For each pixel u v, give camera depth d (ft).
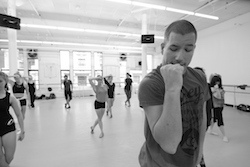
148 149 2.13
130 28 28.12
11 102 5.75
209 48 25.46
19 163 7.34
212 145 8.95
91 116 16.63
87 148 8.86
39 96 33.24
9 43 13.66
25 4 18.49
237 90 20.94
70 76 37.29
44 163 7.34
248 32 19.67
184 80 1.94
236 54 21.13
